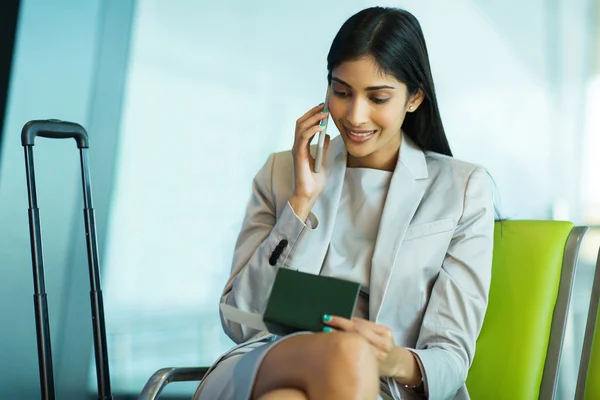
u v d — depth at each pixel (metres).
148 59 3.42
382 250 1.64
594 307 1.57
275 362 1.27
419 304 1.64
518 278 1.65
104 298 3.31
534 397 1.58
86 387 3.25
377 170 1.74
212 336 3.37
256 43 3.47
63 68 3.33
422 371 1.45
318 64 3.48
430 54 3.50
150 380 1.52
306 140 1.67
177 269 3.38
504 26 3.48
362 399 1.12
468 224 1.68
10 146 3.23
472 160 3.47
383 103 1.61
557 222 1.68
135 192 3.38
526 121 3.46
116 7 3.41
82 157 1.86
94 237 1.85
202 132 3.44
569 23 3.46
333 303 1.22
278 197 1.78
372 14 1.61
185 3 3.45
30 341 3.20
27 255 3.21
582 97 3.44
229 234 3.41
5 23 3.27
